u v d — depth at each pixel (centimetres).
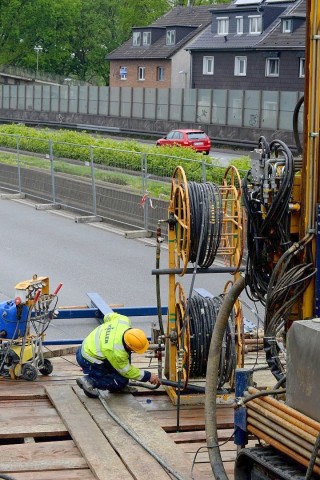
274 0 11106
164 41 13200
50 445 1600
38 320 2011
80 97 12050
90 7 18038
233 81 11169
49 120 12662
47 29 16825
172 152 5084
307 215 1347
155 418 1742
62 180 4959
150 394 1883
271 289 1364
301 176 1374
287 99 8850
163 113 10619
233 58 11131
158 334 2244
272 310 1373
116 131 11281
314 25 1310
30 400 1861
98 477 1437
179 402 1723
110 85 13900
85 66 18125
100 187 4559
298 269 1347
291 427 1158
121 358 1750
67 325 2623
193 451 1583
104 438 1603
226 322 1436
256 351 2200
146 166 4134
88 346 1789
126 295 3012
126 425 1653
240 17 11106
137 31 13450
